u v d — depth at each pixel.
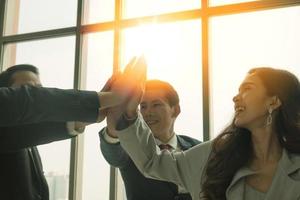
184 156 1.31
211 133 2.73
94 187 3.09
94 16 3.44
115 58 3.19
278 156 1.17
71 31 3.44
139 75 1.02
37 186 1.26
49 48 3.55
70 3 3.54
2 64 3.70
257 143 1.19
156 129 1.68
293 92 1.19
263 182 1.12
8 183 1.12
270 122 1.17
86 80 3.35
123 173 1.48
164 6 3.17
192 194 1.25
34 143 1.08
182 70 2.93
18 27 3.74
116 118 1.14
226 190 1.15
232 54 2.84
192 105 2.82
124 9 3.32
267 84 1.18
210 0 3.01
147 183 1.44
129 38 3.23
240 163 1.19
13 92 0.76
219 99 2.80
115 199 2.99
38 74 1.32
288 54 2.66
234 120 1.23
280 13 2.77
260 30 2.79
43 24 3.62
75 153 3.15
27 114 0.77
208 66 2.82
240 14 2.89
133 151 1.23
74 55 3.38
